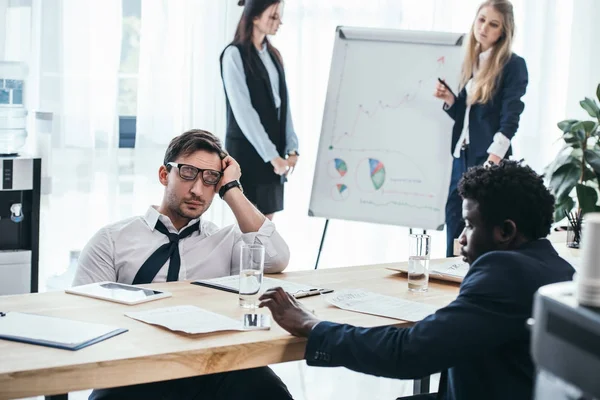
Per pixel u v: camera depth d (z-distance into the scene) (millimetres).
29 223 3402
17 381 1536
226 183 2535
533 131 5102
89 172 4109
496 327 1629
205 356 1722
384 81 3920
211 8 4309
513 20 4180
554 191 4293
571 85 5160
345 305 2135
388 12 4738
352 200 3881
